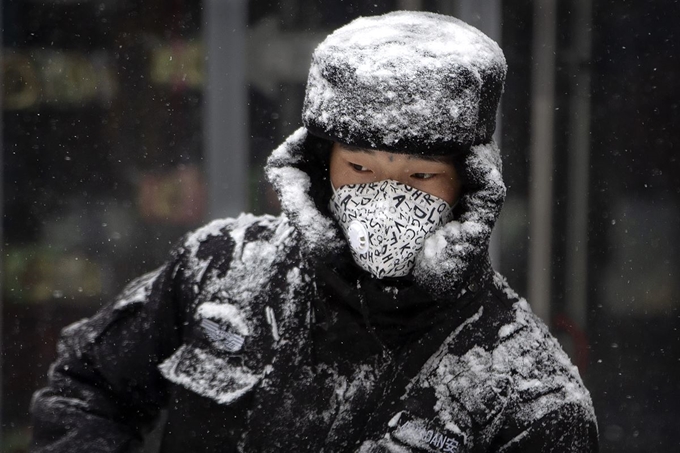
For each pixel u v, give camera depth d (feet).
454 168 15.06
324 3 42.57
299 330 15.89
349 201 15.05
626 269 46.52
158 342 17.42
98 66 43.16
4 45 42.39
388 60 13.96
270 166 15.84
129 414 17.89
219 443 15.87
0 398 41.63
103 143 43.32
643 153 46.50
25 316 42.50
